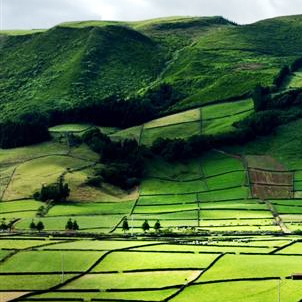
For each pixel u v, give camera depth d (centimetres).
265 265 13850
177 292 12212
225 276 13075
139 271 13688
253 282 12644
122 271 13700
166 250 15362
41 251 15238
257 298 11644
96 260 14400
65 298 11988
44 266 14050
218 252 15150
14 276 13462
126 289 12475
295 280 12725
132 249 15488
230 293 12012
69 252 15112
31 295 12225
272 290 12062
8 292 12450
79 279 13262
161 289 12438
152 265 13988
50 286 12750
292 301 11356
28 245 16012
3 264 14250
